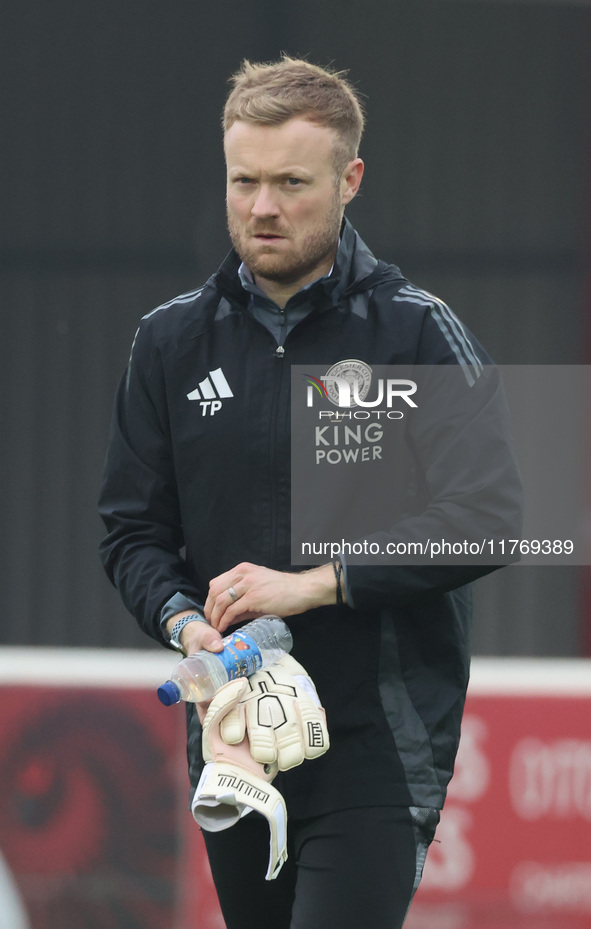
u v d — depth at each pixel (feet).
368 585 24.45
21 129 88.02
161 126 88.12
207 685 23.31
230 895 27.45
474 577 24.93
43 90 88.02
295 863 26.63
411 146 87.40
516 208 87.66
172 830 53.16
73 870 53.11
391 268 26.94
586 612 84.23
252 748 23.30
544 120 87.71
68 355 87.92
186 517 26.63
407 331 25.85
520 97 87.61
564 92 87.71
